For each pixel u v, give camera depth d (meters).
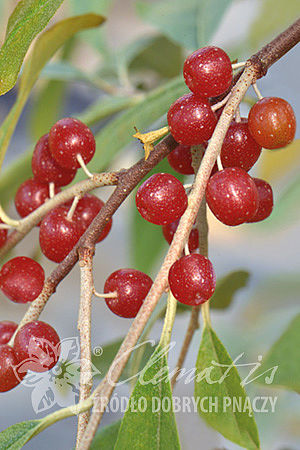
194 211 0.22
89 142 0.24
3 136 0.26
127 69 0.39
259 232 0.32
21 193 0.25
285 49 0.23
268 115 0.23
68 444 0.39
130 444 0.22
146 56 0.38
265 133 0.23
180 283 0.22
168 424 0.22
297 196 0.31
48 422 0.22
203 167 0.22
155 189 0.22
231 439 0.23
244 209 0.22
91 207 0.25
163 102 0.27
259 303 0.38
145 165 0.23
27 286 0.24
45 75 0.34
